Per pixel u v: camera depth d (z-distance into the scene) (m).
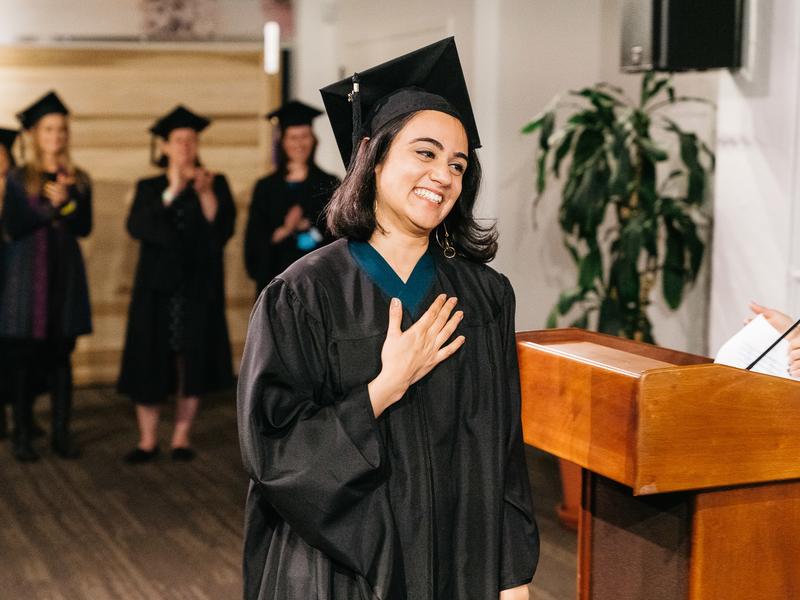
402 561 1.63
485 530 1.70
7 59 6.18
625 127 4.04
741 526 1.66
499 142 4.95
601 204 3.83
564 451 1.74
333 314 1.66
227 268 6.61
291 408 1.64
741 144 3.34
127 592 3.29
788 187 3.16
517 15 4.88
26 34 6.19
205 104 6.49
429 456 1.66
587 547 1.91
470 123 1.80
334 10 6.62
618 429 1.59
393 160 1.67
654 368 1.63
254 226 5.03
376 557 1.60
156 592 3.29
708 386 1.57
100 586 3.34
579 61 4.89
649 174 3.91
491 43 4.90
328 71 6.71
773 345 1.81
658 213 3.84
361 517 1.62
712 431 1.57
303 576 1.65
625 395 1.58
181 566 3.52
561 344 1.99
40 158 4.83
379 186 1.70
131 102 6.35
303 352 1.65
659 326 4.57
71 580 3.40
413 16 5.60
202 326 4.79
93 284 6.38
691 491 1.64
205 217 4.83
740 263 3.38
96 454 5.01
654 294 4.58
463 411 1.72
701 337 4.32
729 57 3.30
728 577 1.66
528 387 1.84
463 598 1.68
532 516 1.78
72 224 4.86
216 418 5.74
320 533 1.59
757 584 1.67
